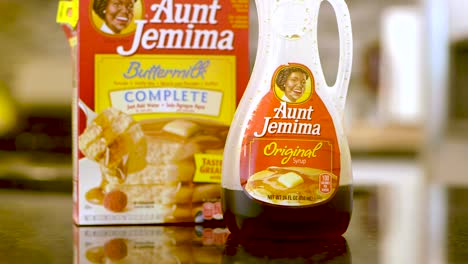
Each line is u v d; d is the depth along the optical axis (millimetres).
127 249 589
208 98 748
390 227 736
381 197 1107
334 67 2766
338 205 623
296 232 614
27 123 2697
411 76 2809
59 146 2707
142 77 737
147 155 741
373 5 2838
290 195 611
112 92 733
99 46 729
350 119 2797
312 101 623
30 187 1417
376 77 2822
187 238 650
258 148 616
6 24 2668
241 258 541
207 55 747
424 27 2752
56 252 576
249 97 631
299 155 616
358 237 657
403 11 2824
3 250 585
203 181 750
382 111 2814
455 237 661
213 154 750
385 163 2717
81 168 733
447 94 2670
